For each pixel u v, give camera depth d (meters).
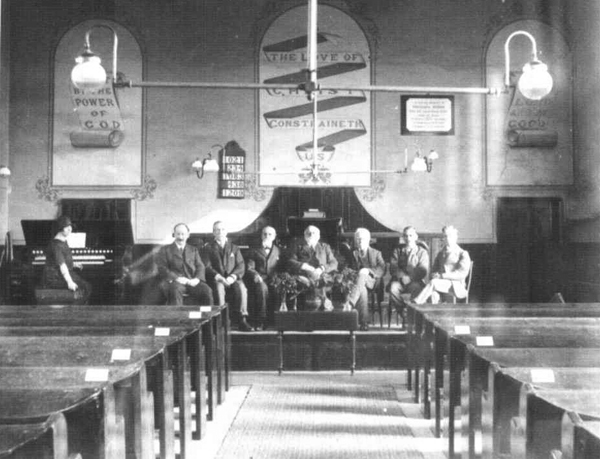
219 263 11.77
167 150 16.00
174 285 11.26
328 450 6.25
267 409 7.80
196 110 16.06
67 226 11.66
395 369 10.38
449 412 5.93
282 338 10.35
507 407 4.31
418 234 15.52
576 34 15.68
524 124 15.88
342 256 12.82
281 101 16.09
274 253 12.23
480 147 15.92
